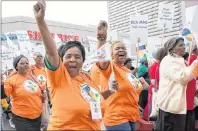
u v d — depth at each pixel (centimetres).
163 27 711
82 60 260
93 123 244
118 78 376
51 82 239
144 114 641
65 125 233
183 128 399
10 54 748
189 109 458
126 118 378
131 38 671
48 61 232
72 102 235
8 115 797
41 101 493
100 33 364
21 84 470
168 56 413
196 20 597
